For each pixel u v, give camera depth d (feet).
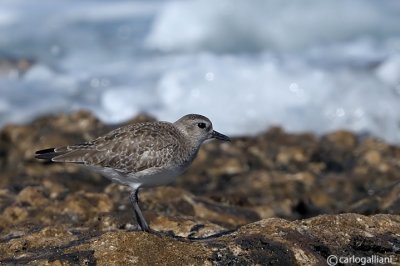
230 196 48.03
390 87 75.46
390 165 58.23
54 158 36.14
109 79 78.79
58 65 82.38
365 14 89.56
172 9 88.02
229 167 57.21
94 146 36.06
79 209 42.39
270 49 86.58
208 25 87.15
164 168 36.01
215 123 72.33
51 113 72.43
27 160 59.06
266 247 32.68
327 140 65.36
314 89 74.64
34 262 31.91
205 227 38.58
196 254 32.09
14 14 93.50
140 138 35.81
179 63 81.30
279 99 74.08
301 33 87.66
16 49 85.35
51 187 49.44
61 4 97.04
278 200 50.78
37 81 78.64
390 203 45.70
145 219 38.83
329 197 51.98
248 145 63.21
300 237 33.63
